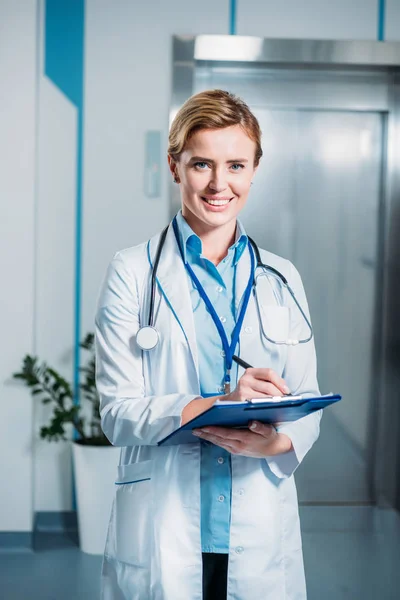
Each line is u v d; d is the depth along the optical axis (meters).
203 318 1.43
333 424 3.67
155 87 3.37
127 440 1.34
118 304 1.42
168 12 3.36
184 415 1.26
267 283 1.48
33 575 2.95
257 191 3.60
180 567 1.34
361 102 3.55
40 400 3.39
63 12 3.33
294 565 1.42
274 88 3.53
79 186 3.38
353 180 3.62
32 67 3.11
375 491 3.69
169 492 1.36
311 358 1.49
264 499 1.38
